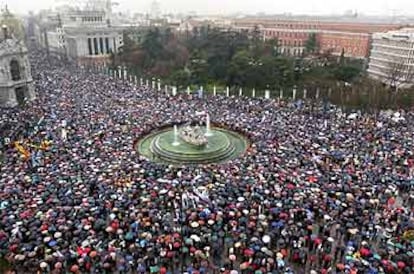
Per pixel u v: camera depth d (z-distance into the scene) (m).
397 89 109.88
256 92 123.81
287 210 46.97
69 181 52.72
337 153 64.12
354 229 43.53
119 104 96.75
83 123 79.31
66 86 120.94
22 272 38.25
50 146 65.94
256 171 56.56
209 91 124.69
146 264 39.28
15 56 101.94
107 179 53.47
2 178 53.53
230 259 39.41
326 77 124.19
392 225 45.22
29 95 105.75
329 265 40.19
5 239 40.50
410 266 38.66
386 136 73.62
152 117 86.00
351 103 102.12
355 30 190.00
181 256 41.12
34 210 45.41
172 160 67.94
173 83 134.62
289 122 81.81
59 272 38.06
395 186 53.12
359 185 52.56
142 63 158.62
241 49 145.62
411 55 134.75
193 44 178.75
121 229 43.09
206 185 52.56
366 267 37.91
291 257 41.44
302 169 57.50
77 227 42.72
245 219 44.94
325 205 48.00
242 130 77.81
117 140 69.81
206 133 79.31
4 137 71.25
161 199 49.16
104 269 38.44
